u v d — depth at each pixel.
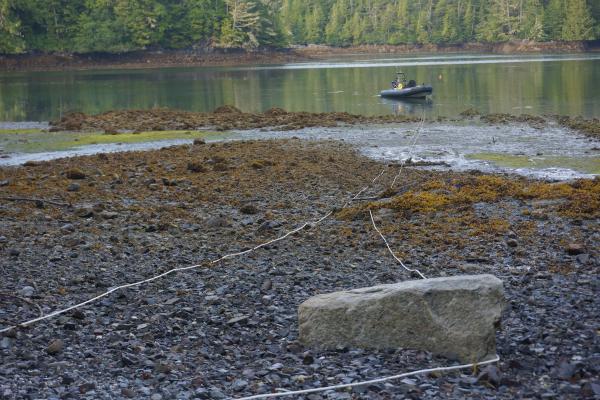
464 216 14.61
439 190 17.02
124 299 10.05
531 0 155.62
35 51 117.50
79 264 11.74
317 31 176.00
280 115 35.00
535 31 151.62
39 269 11.45
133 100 53.69
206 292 10.30
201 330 8.86
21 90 64.88
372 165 20.92
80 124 32.56
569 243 12.41
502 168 20.64
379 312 7.93
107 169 20.94
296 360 7.82
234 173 19.88
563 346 7.88
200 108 46.97
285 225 14.38
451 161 21.80
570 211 14.63
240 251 12.50
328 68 95.31
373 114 38.44
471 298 7.74
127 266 11.65
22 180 19.50
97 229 14.20
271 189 17.84
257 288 10.42
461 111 39.00
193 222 14.79
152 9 125.44
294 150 23.88
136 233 13.91
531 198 16.09
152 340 8.58
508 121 31.23
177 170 20.53
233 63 123.88
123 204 16.59
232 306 9.71
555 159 21.78
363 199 16.64
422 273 11.06
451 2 167.88
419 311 7.80
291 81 70.62
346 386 7.07
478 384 7.05
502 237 13.02
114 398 7.02
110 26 120.25
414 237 13.18
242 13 130.38
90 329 8.91
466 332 7.64
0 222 14.82
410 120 32.38
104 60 120.88
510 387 6.98
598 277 10.50
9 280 10.86
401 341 7.88
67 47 118.62
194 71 95.88
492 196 16.17
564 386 6.89
